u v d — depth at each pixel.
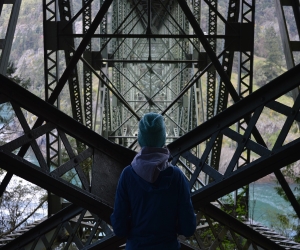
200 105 15.14
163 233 2.51
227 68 9.16
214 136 3.85
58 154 9.26
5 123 16.05
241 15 8.37
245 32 8.29
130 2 20.67
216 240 4.89
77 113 9.96
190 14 6.74
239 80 8.71
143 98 27.55
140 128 2.54
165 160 2.49
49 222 5.21
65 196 3.71
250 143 3.59
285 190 5.85
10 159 3.43
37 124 5.95
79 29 59.84
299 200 12.30
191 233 2.57
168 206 2.48
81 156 3.88
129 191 2.51
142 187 2.46
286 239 8.27
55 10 8.45
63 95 43.03
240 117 3.70
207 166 3.85
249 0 39.00
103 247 4.24
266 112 40.81
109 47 16.64
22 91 3.63
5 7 51.59
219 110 10.02
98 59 11.21
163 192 2.45
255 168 3.51
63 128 3.81
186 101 17.86
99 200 3.79
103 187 3.90
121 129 19.36
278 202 21.20
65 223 5.13
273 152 3.40
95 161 3.95
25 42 61.50
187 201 2.52
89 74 11.15
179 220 2.56
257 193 23.11
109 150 4.07
